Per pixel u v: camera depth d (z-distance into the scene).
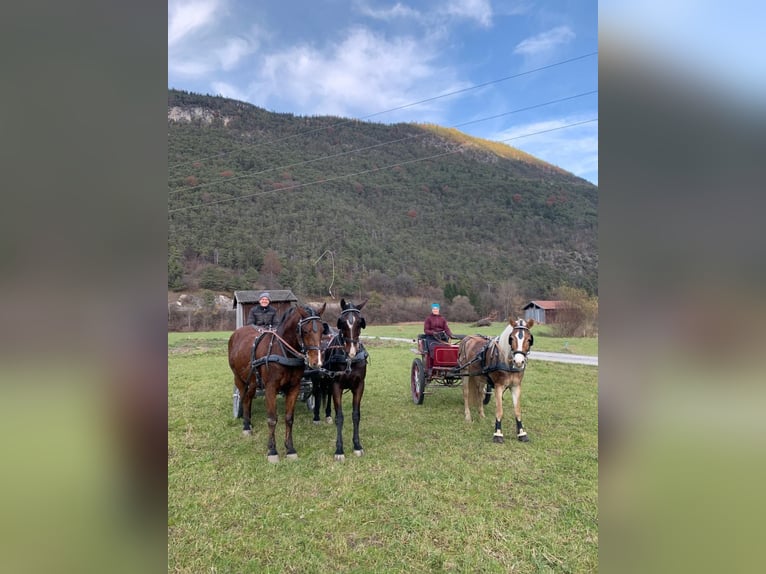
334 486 4.65
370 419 7.30
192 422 7.04
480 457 5.50
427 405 8.34
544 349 18.27
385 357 15.94
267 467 5.14
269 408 5.39
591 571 3.29
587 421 7.24
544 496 4.45
